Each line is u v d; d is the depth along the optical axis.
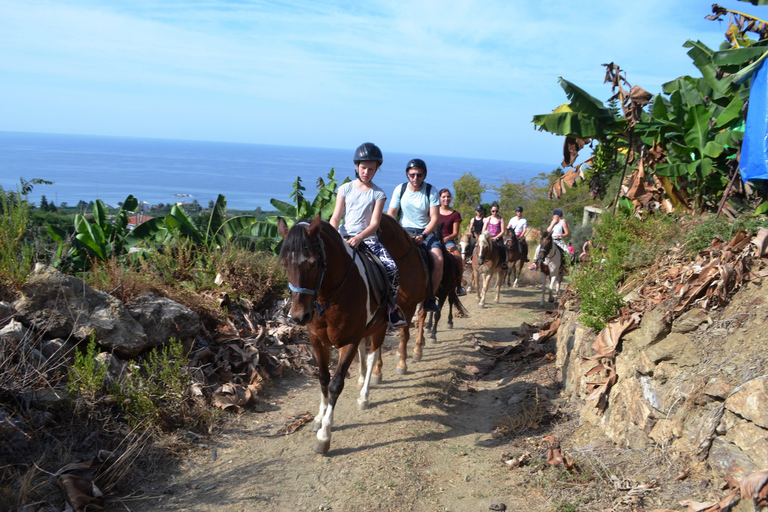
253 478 3.79
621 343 4.40
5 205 5.07
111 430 3.99
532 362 6.75
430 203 5.93
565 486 3.58
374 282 4.36
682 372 3.59
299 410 5.19
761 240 4.03
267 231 9.09
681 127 7.02
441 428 4.84
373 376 6.00
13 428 3.48
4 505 2.98
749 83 6.54
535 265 12.85
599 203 21.05
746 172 6.05
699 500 2.91
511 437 4.62
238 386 5.23
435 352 7.52
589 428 4.41
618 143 8.15
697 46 7.24
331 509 3.44
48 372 3.99
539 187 30.33
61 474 3.31
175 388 4.45
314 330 4.13
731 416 3.05
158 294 5.79
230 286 7.00
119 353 4.70
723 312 3.81
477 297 12.42
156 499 3.43
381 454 4.21
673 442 3.44
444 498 3.64
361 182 4.58
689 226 5.79
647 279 5.10
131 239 8.08
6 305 4.20
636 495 3.17
